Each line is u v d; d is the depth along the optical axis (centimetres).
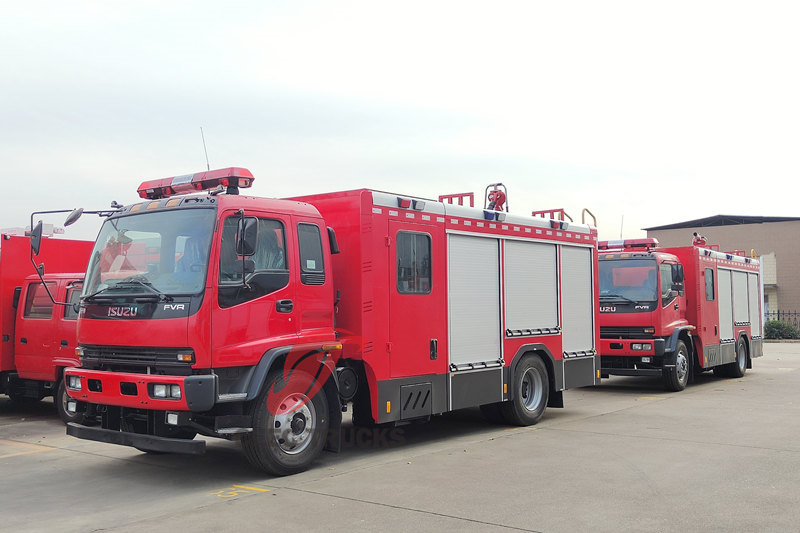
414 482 697
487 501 623
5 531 561
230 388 690
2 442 962
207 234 686
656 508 597
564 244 1129
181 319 664
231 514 594
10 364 1160
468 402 932
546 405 1077
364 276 798
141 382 674
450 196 1017
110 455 865
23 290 1160
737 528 542
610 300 1449
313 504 620
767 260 3809
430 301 884
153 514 602
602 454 820
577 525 553
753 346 1925
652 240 1477
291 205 760
